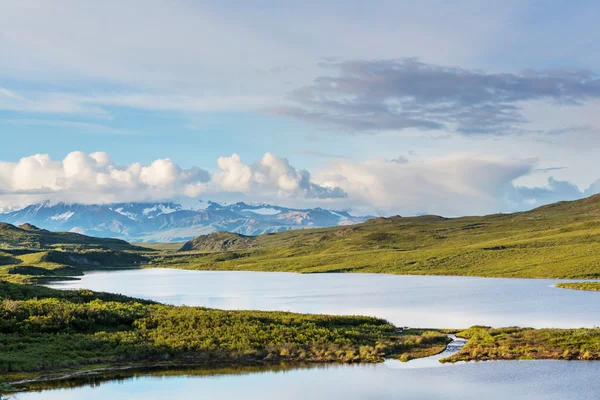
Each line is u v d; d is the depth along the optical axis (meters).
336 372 57.38
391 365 60.09
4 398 48.34
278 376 56.06
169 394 50.12
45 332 68.44
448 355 64.12
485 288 148.75
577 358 60.00
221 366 59.56
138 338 67.75
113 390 51.19
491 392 50.06
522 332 71.50
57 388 51.38
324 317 84.12
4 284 91.75
